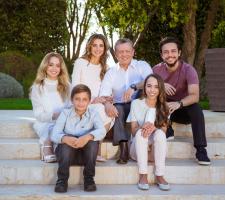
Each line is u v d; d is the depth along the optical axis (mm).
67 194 3904
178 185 4285
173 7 9453
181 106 4406
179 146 4684
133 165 4328
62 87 4734
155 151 4184
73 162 4262
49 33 16094
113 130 4453
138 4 10148
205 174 4340
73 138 4000
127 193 3959
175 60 4609
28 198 3859
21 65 12977
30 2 15672
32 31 15695
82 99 4152
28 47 15766
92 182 4039
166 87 4617
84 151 4055
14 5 15391
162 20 10375
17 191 3988
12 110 6773
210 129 5078
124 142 4402
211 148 4715
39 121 4703
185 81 4711
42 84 4684
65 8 16797
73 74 4742
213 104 6426
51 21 16125
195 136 4410
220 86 6293
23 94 11773
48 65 4660
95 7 12078
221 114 5988
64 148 3990
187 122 4836
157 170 4180
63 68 4750
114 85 4727
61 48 16859
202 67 11359
